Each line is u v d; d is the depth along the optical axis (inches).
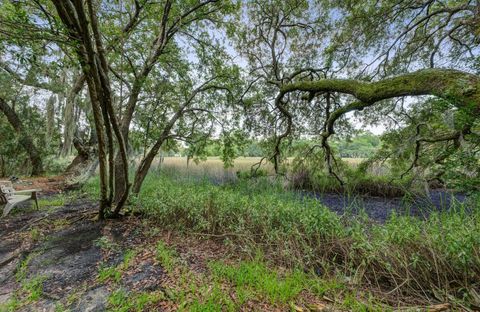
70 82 290.4
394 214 115.3
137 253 111.1
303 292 79.2
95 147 317.7
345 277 86.0
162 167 403.5
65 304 74.7
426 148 136.7
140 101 222.5
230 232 130.1
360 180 255.4
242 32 236.8
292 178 276.7
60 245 120.8
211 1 189.2
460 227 84.7
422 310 65.1
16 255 108.9
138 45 198.7
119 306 72.8
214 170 396.2
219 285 83.2
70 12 82.7
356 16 189.2
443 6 171.2
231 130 255.6
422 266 80.4
